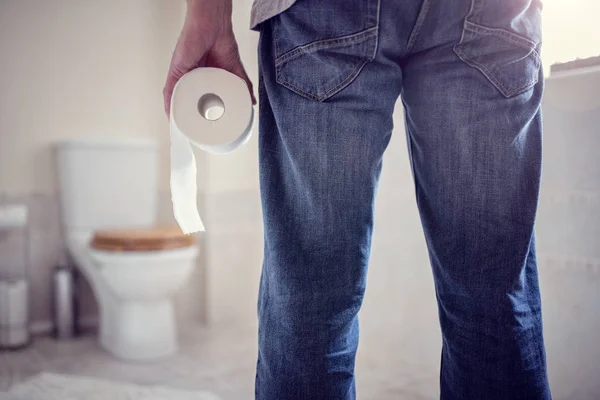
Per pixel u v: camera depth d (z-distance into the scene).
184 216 0.66
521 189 0.56
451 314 0.60
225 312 2.12
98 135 2.17
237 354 1.74
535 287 0.60
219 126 0.62
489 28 0.51
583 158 1.11
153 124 2.31
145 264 1.58
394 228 1.52
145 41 2.29
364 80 0.52
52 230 2.07
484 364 0.57
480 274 0.56
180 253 1.64
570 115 1.14
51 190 2.07
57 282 1.98
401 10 0.50
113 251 1.60
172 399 1.35
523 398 0.56
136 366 1.64
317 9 0.51
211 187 2.06
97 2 2.17
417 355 1.46
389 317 1.54
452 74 0.53
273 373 0.57
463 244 0.56
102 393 1.41
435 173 0.56
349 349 0.58
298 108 0.53
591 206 1.10
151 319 1.72
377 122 0.55
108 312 1.86
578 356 1.12
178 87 0.60
